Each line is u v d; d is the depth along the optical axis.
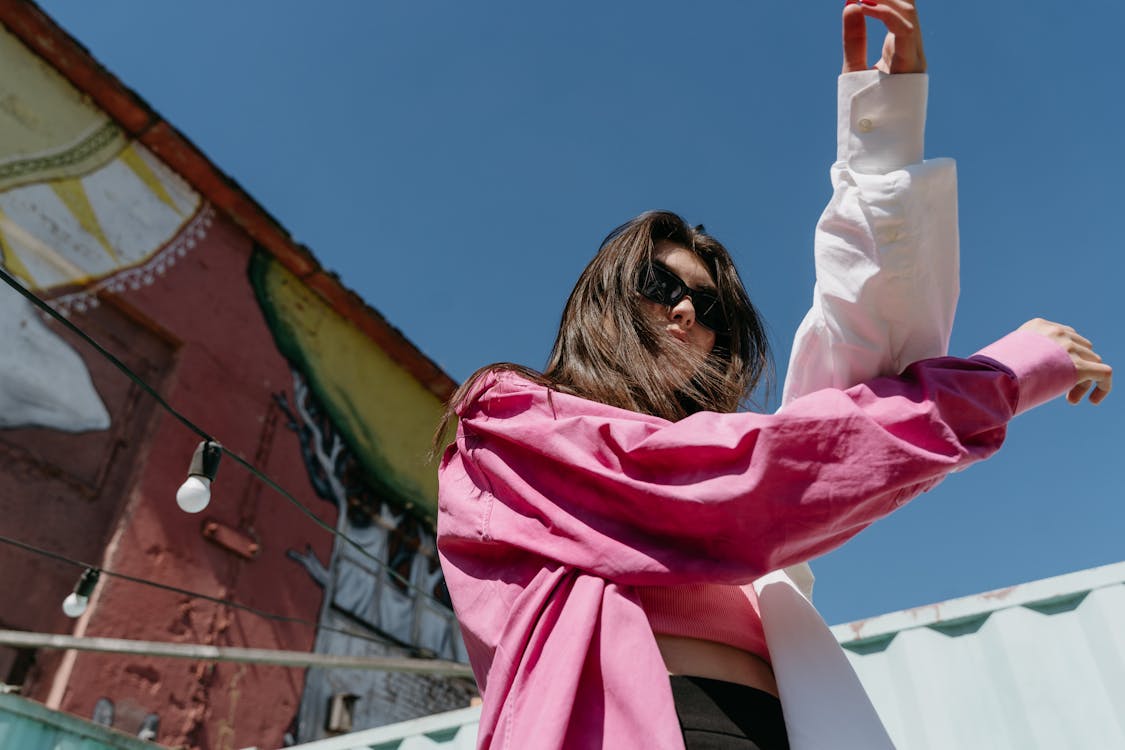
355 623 9.74
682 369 0.97
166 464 8.23
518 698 0.65
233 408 9.19
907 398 0.75
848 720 0.70
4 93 8.32
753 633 0.79
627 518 0.72
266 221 10.35
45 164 8.40
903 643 2.49
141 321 8.76
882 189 0.83
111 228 8.76
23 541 6.95
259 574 8.73
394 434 11.39
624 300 1.03
